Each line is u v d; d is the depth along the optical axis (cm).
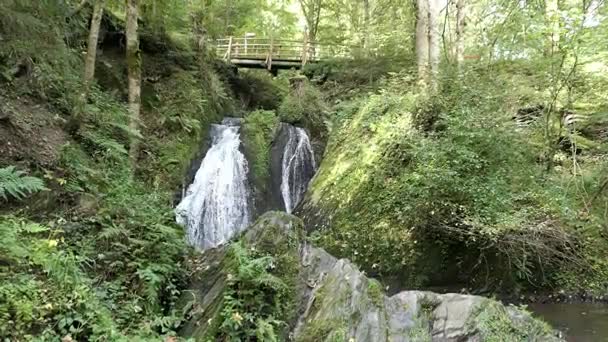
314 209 939
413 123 887
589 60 793
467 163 740
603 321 638
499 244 745
